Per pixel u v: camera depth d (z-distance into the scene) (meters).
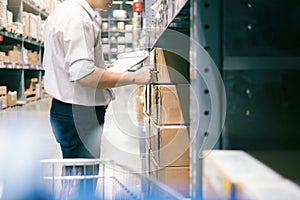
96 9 1.98
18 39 6.13
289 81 1.03
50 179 1.71
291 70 1.03
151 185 1.59
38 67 7.51
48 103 7.15
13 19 6.11
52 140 3.69
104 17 11.37
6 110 5.61
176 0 1.54
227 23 1.02
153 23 3.23
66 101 1.93
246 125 1.04
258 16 1.02
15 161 2.87
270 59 1.02
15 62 5.64
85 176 1.67
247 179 0.90
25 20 6.45
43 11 7.91
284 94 1.03
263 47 1.02
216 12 1.02
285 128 1.03
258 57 1.02
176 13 1.53
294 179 0.92
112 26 11.17
